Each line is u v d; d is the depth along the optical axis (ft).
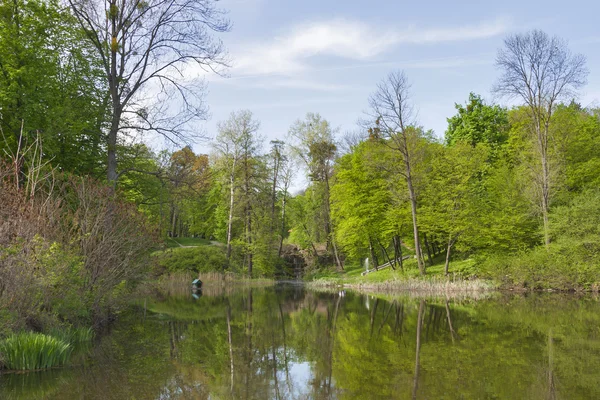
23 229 31.50
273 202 154.81
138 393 25.21
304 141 147.84
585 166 109.60
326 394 25.44
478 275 105.19
